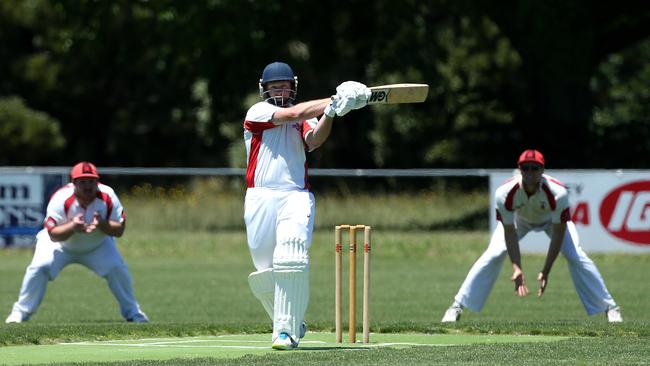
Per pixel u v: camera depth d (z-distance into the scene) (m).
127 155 177.25
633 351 29.48
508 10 116.50
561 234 42.78
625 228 83.19
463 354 28.81
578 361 26.95
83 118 171.38
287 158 31.39
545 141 120.00
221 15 116.44
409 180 117.50
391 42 128.62
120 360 28.72
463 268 81.69
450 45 146.12
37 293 46.38
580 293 44.12
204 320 47.97
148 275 76.88
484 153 140.62
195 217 101.25
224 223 101.25
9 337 34.19
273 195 31.27
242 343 34.12
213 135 154.12
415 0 125.88
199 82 157.25
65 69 157.62
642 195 82.88
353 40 131.50
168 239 96.44
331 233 98.38
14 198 87.38
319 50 127.19
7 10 155.62
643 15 119.25
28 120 152.25
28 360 29.11
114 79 163.75
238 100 126.44
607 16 117.69
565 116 118.31
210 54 119.75
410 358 27.91
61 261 46.28
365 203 101.44
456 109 147.38
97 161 174.75
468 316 50.84
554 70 115.31
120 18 125.62
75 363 27.59
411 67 128.75
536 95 120.19
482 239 94.12
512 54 144.38
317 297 61.12
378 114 156.00
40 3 153.88
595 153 120.88
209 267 83.38
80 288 69.56
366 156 163.50
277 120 31.03
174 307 56.44
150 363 27.05
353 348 31.89
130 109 169.00
